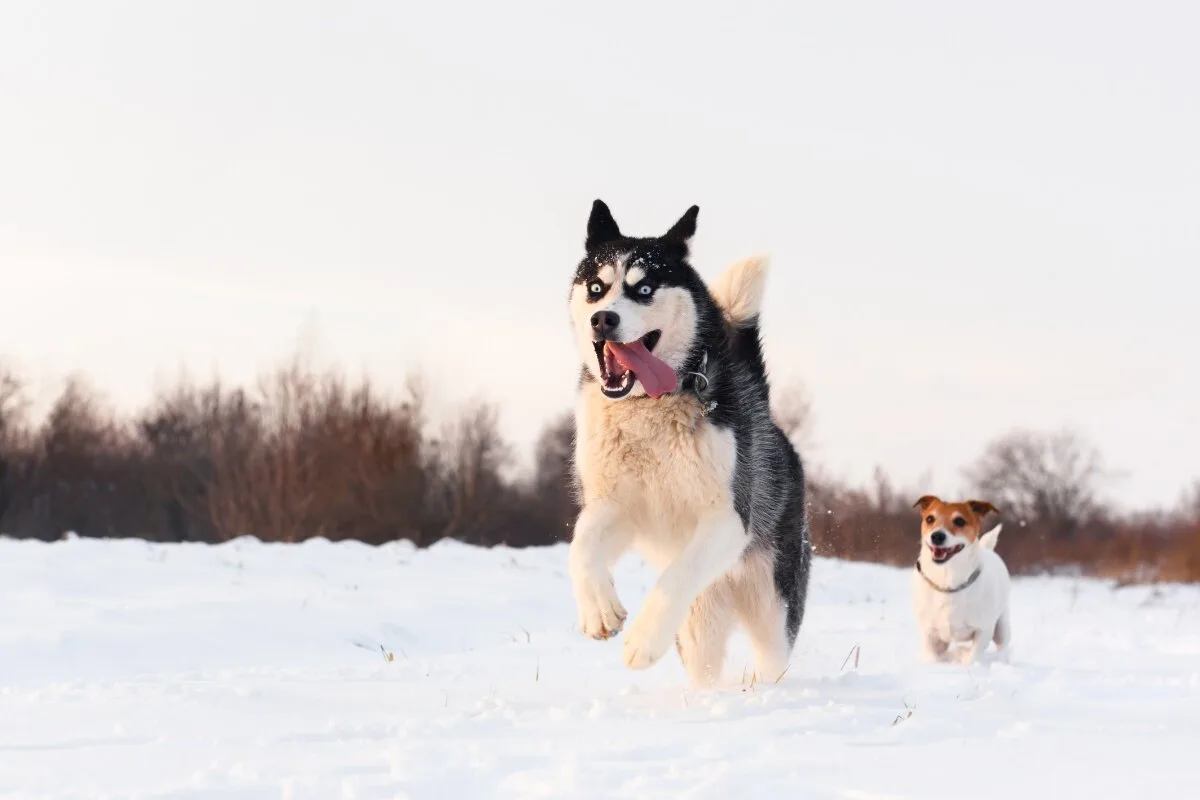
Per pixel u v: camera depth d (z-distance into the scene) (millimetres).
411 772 4414
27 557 15750
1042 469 50094
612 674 8383
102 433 43594
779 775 4273
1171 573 31547
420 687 7270
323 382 38031
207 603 12094
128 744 5207
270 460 37312
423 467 38938
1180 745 4926
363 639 11508
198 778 4367
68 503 43000
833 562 22812
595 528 6895
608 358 6844
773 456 7855
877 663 9531
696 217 7336
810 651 10211
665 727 5473
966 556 10609
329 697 6770
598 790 4086
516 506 40219
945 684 7191
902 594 18453
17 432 43281
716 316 7410
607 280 7020
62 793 4176
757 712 6066
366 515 37500
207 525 40938
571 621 13648
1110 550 40000
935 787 4109
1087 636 12938
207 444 41625
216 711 6160
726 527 6812
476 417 39719
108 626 10648
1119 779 4246
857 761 4543
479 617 13336
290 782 4199
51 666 9430
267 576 15961
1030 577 30719
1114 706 6293
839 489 23953
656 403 6809
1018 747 4852
